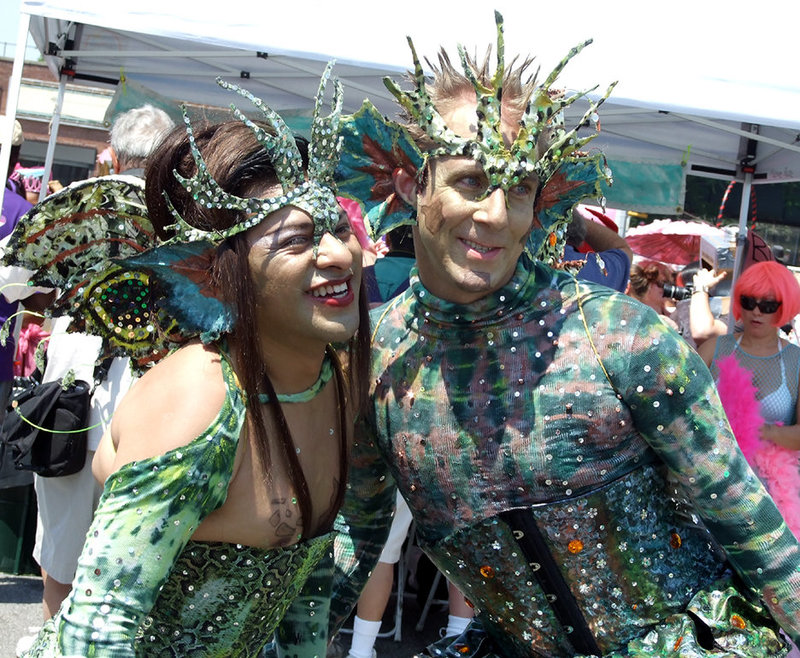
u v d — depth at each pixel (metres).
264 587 1.27
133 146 2.84
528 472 1.36
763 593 1.38
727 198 5.97
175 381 1.18
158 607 1.24
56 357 2.85
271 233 1.21
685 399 1.33
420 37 3.11
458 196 1.31
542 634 1.43
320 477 1.35
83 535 2.87
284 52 3.06
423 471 1.42
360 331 1.42
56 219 1.36
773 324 3.21
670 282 5.23
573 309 1.38
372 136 1.44
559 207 1.50
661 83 3.11
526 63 1.45
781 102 3.14
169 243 1.21
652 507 1.40
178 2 3.05
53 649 1.16
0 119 4.54
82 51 4.19
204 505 1.15
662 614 1.39
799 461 2.93
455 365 1.40
